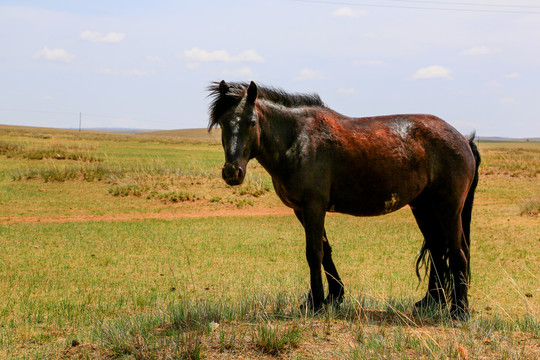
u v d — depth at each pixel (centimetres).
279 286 826
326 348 454
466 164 597
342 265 1080
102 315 693
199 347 442
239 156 513
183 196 2169
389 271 1025
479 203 2220
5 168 2936
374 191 569
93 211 1908
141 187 2309
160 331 512
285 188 562
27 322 659
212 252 1217
